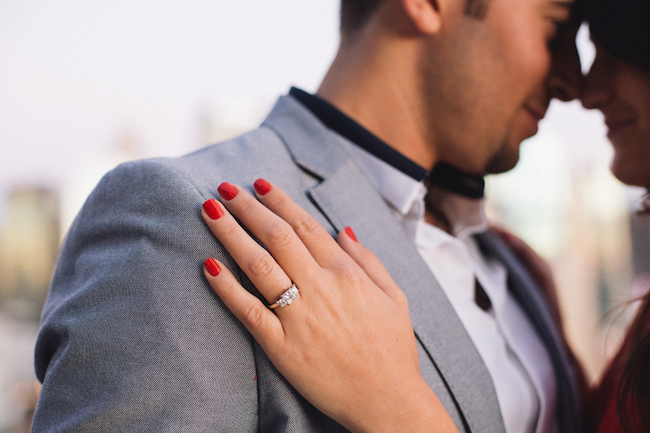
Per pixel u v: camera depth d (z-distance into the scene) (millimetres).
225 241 400
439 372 445
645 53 530
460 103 514
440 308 465
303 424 406
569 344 695
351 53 539
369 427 395
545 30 521
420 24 500
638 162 584
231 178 443
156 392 376
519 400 529
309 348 394
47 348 410
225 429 389
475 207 590
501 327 563
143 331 384
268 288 395
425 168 527
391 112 527
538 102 543
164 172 417
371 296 411
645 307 552
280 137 497
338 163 489
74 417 376
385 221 481
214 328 395
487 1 500
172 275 393
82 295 397
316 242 419
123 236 409
